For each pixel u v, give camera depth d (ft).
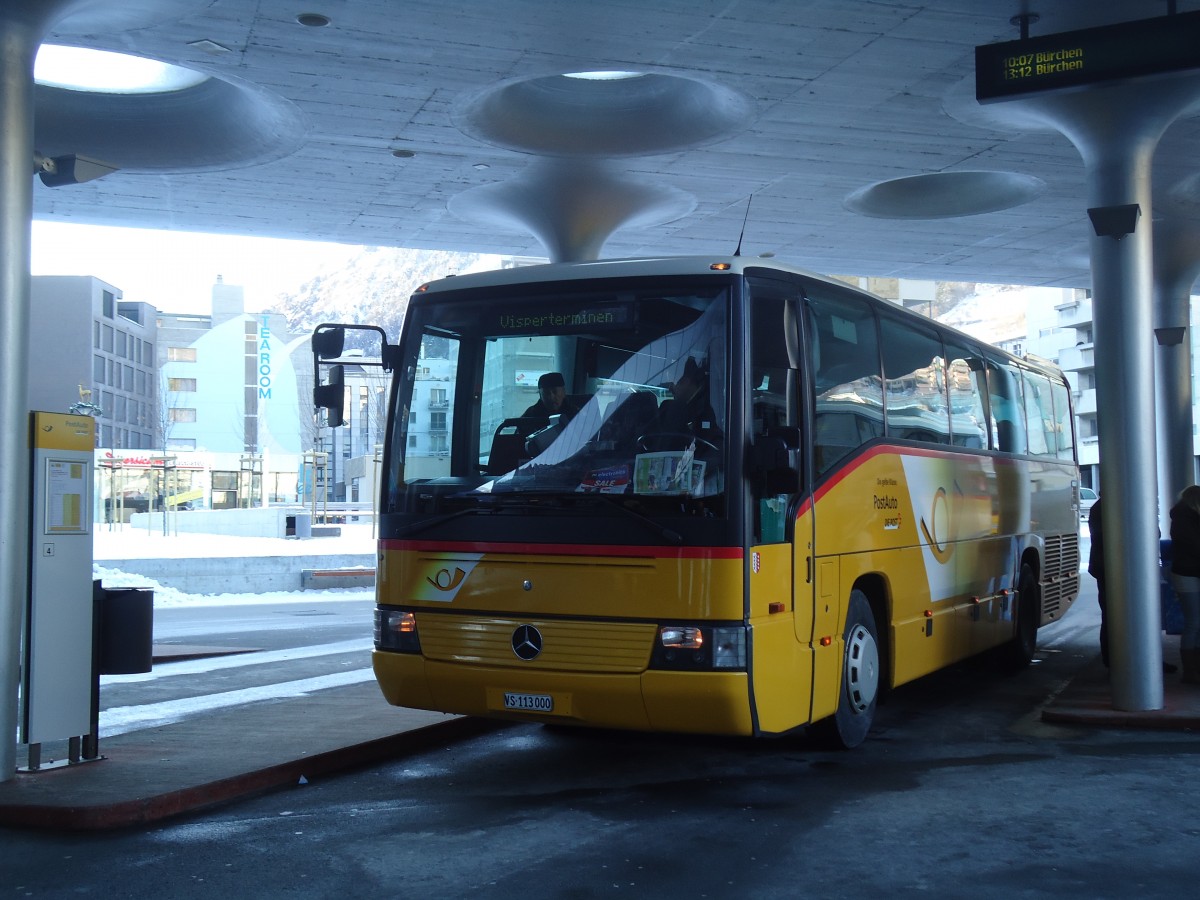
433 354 26.55
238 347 359.46
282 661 46.42
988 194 63.10
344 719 31.48
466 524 25.05
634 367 24.49
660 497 23.40
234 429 331.77
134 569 81.82
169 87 50.19
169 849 20.79
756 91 45.16
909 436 33.17
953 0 36.47
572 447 24.54
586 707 23.72
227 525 131.85
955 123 48.98
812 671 25.75
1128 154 34.04
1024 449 45.42
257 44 40.19
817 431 26.86
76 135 52.16
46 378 302.45
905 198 64.49
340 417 26.81
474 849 20.63
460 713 25.44
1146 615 32.53
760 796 24.38
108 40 39.75
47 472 25.32
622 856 20.13
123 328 333.83
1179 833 21.29
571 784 25.62
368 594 84.99
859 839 21.08
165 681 41.34
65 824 22.02
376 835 21.59
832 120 48.67
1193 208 63.57
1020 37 38.75
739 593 22.86
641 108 51.06
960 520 36.96
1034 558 45.98
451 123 48.78
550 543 24.07
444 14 37.65
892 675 30.68
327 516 158.10
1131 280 32.78
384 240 71.41
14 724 24.56
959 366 38.58
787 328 25.58
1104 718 31.99
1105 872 19.04
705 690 22.65
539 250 74.13
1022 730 31.63
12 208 24.80
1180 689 35.94
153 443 351.46
